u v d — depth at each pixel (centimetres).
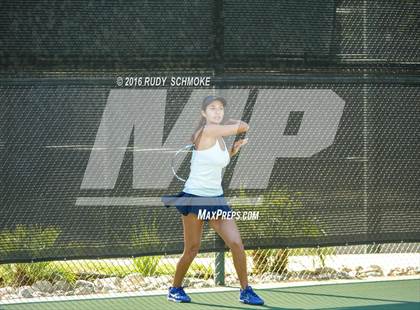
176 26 1291
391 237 1398
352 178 1377
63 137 1265
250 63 1320
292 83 1337
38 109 1255
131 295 1304
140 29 1280
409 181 1401
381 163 1388
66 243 1272
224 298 1288
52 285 1360
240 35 1316
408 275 1476
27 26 1242
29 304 1252
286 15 1332
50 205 1266
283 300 1280
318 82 1348
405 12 1377
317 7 1345
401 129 1390
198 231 1214
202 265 1460
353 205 1380
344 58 1358
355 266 1525
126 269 1431
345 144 1370
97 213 1282
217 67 1308
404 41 1379
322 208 1367
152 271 1423
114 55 1273
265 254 1453
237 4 1312
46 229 1265
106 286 1368
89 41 1263
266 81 1327
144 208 1298
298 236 1359
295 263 1494
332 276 1462
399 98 1385
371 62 1368
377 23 1369
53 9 1250
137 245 1295
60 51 1255
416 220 1408
